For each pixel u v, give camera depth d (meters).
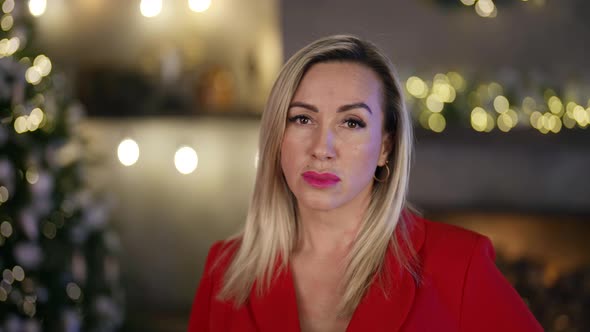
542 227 3.86
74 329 2.78
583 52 3.86
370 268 1.27
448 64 3.85
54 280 2.75
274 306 1.30
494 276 1.24
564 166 3.95
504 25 3.85
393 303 1.23
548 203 3.96
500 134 3.71
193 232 4.15
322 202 1.22
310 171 1.21
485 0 3.80
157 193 4.17
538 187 3.96
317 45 1.25
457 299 1.24
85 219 2.91
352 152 1.21
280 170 1.34
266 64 3.96
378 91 1.25
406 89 3.76
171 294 4.20
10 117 2.57
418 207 3.91
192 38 4.02
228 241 1.49
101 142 4.18
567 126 3.74
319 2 3.79
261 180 1.35
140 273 4.22
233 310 1.35
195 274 4.16
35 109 2.68
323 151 1.20
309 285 1.32
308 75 1.24
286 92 1.25
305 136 1.23
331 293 1.30
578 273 3.63
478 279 1.24
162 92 4.00
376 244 1.27
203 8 3.92
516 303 1.22
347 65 1.23
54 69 2.82
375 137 1.23
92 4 4.23
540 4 3.85
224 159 4.09
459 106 3.71
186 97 3.95
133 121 4.03
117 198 4.21
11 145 2.57
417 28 3.83
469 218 3.88
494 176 3.94
